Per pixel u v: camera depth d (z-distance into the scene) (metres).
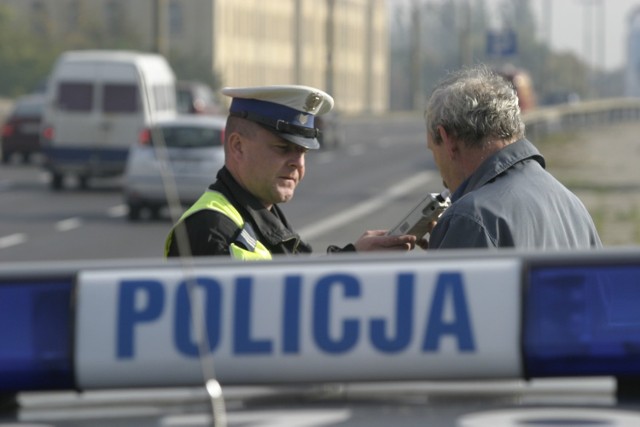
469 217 9.48
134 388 4.27
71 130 68.00
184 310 4.25
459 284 4.30
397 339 4.26
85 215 55.97
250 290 4.29
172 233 9.67
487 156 9.97
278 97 9.75
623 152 103.38
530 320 4.29
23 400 4.33
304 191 69.62
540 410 4.18
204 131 53.03
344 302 4.28
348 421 4.11
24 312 4.28
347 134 147.75
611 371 4.30
